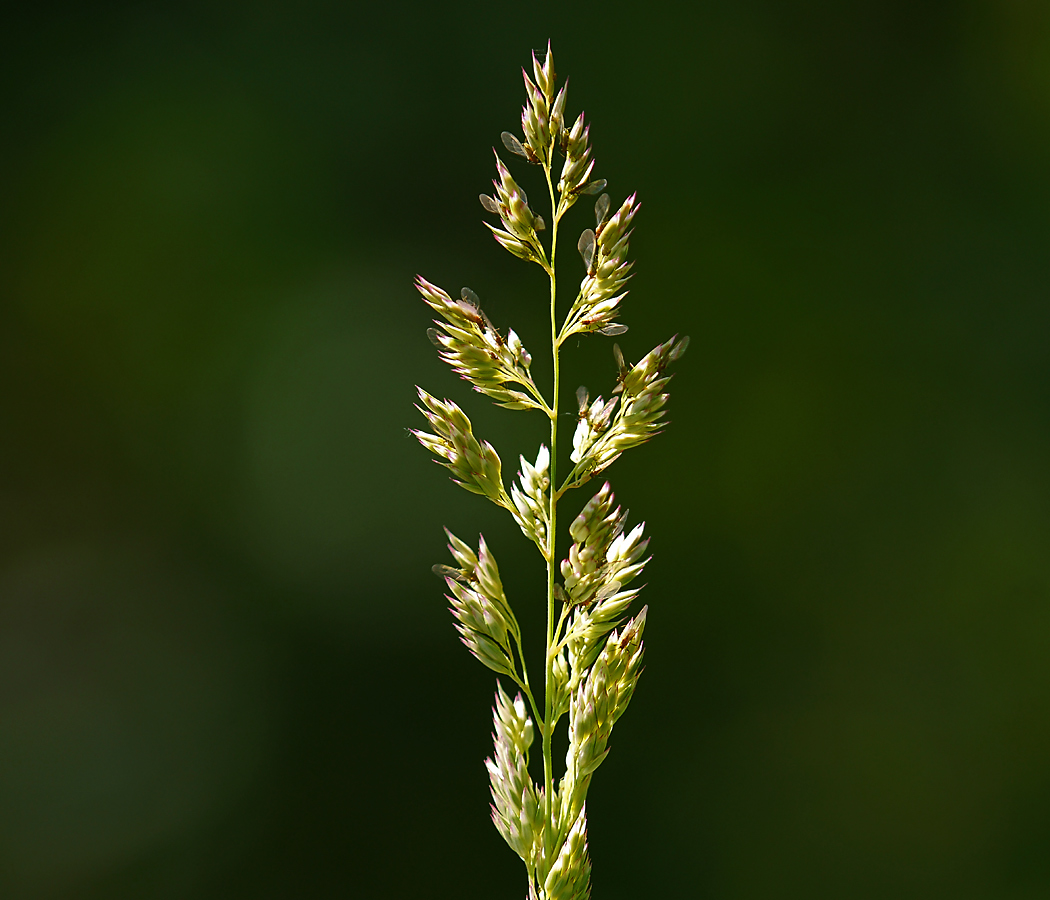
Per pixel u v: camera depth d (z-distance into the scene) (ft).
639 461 3.54
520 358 1.28
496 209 1.28
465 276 3.69
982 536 3.53
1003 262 3.75
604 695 1.27
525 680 1.28
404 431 3.69
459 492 3.62
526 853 1.27
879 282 3.75
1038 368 3.67
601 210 1.28
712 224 3.73
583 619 1.28
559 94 1.27
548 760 1.27
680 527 3.53
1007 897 3.17
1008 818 3.27
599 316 1.27
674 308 3.65
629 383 1.28
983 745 3.34
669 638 3.44
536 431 3.45
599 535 1.27
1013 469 3.59
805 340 3.67
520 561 3.52
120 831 3.45
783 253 3.73
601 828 3.23
